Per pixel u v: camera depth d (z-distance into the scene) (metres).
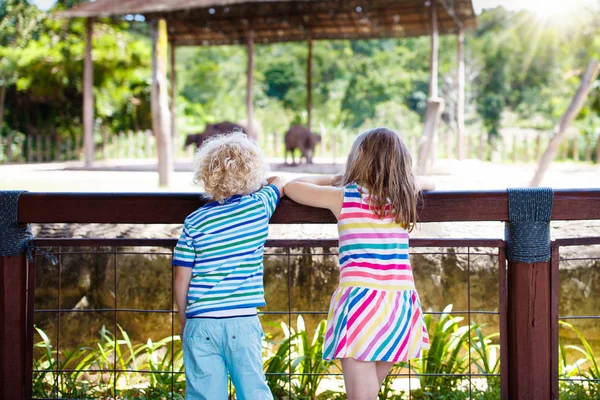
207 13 12.05
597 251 4.04
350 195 2.36
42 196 2.60
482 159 12.98
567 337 4.00
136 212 2.58
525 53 23.48
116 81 19.17
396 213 2.32
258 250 2.32
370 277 2.26
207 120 22.34
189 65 25.64
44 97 18.58
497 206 2.52
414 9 11.61
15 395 2.66
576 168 10.17
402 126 23.17
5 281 2.63
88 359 3.68
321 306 4.03
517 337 2.57
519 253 2.54
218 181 2.31
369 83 24.84
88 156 11.32
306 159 11.28
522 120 22.27
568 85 22.41
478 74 23.70
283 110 24.88
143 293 4.12
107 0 11.38
